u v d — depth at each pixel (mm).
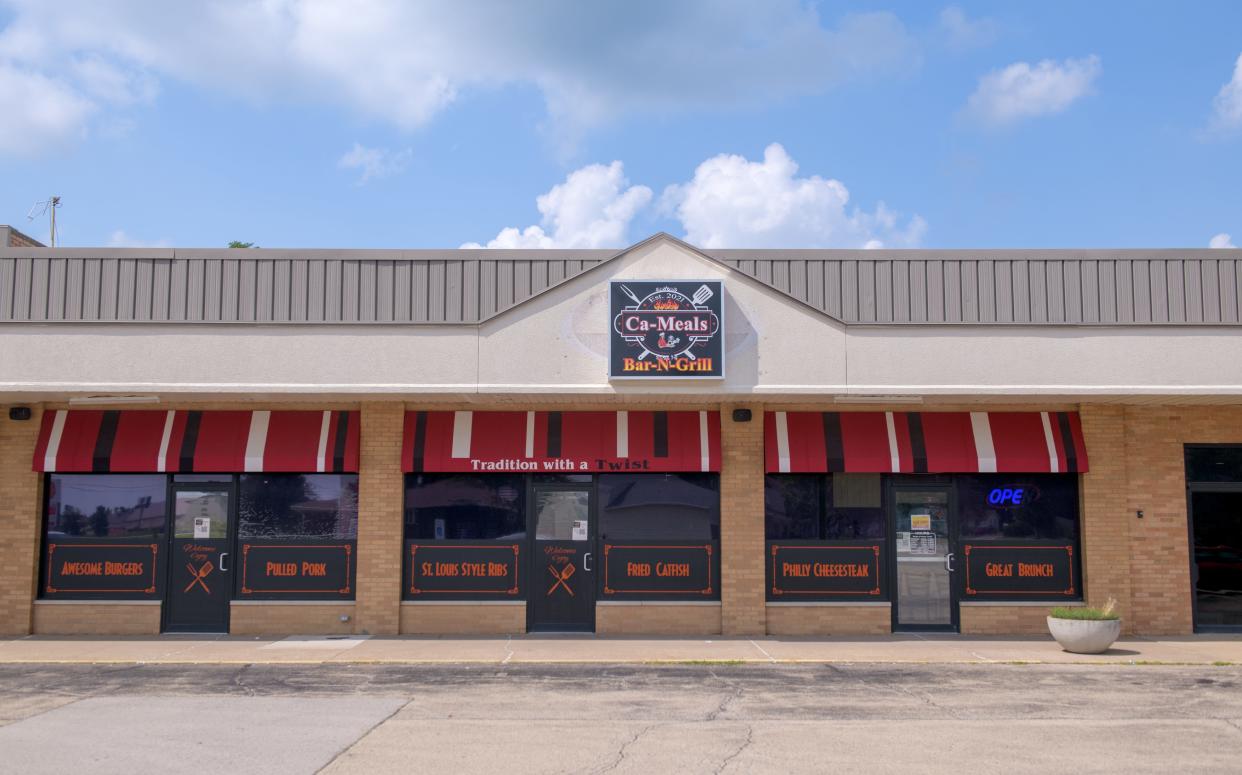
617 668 13953
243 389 15695
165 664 14125
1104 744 9914
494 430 17188
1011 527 17406
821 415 17406
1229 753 9594
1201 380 15820
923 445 17125
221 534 17094
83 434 17047
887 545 17234
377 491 16984
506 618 16953
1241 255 17531
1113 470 17266
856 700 11945
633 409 17406
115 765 8930
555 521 17219
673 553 17109
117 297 17359
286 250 17531
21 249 17453
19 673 13484
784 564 17156
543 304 15844
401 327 15820
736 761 9211
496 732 10242
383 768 8922
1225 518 17562
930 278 17609
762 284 15867
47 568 17062
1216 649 15672
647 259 15852
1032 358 15867
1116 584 17078
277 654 14875
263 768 8875
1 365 15664
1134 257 17578
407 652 15055
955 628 17141
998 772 8930
